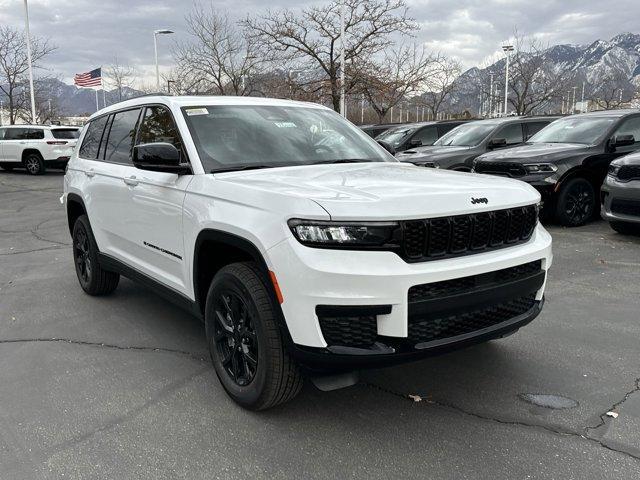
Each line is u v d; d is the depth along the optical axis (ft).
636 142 30.45
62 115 179.11
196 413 10.97
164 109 13.91
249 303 10.19
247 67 94.02
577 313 16.17
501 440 9.88
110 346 14.39
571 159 28.37
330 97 86.48
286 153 13.24
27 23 93.61
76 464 9.39
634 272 20.33
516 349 13.71
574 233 27.35
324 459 9.43
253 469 9.20
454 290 9.63
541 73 114.93
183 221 12.04
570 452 9.47
